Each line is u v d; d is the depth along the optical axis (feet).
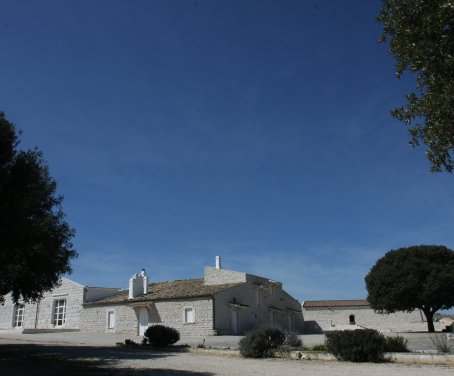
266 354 62.03
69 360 58.54
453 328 101.76
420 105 31.71
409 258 122.42
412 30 29.89
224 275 130.82
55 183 71.26
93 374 44.86
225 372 46.70
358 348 54.03
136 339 100.37
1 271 63.00
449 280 116.78
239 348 65.57
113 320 128.98
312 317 169.17
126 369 49.26
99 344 89.10
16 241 50.16
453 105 29.22
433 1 29.12
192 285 132.36
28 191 53.36
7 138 51.96
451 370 44.01
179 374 45.14
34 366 51.26
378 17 33.22
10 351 70.85
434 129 30.48
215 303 114.01
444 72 29.14
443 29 28.73
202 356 64.69
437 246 123.75
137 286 132.16
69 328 136.56
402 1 31.48
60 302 142.61
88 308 135.44
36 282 69.21
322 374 43.83
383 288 123.34
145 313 123.24
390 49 32.53
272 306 141.49
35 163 54.75
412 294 119.96
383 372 44.11
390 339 57.77
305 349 62.39
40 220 65.31
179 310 117.39
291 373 45.11
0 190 49.06
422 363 50.75
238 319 121.49
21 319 148.46
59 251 70.23
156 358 61.62
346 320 166.40
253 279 133.59
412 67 30.37
